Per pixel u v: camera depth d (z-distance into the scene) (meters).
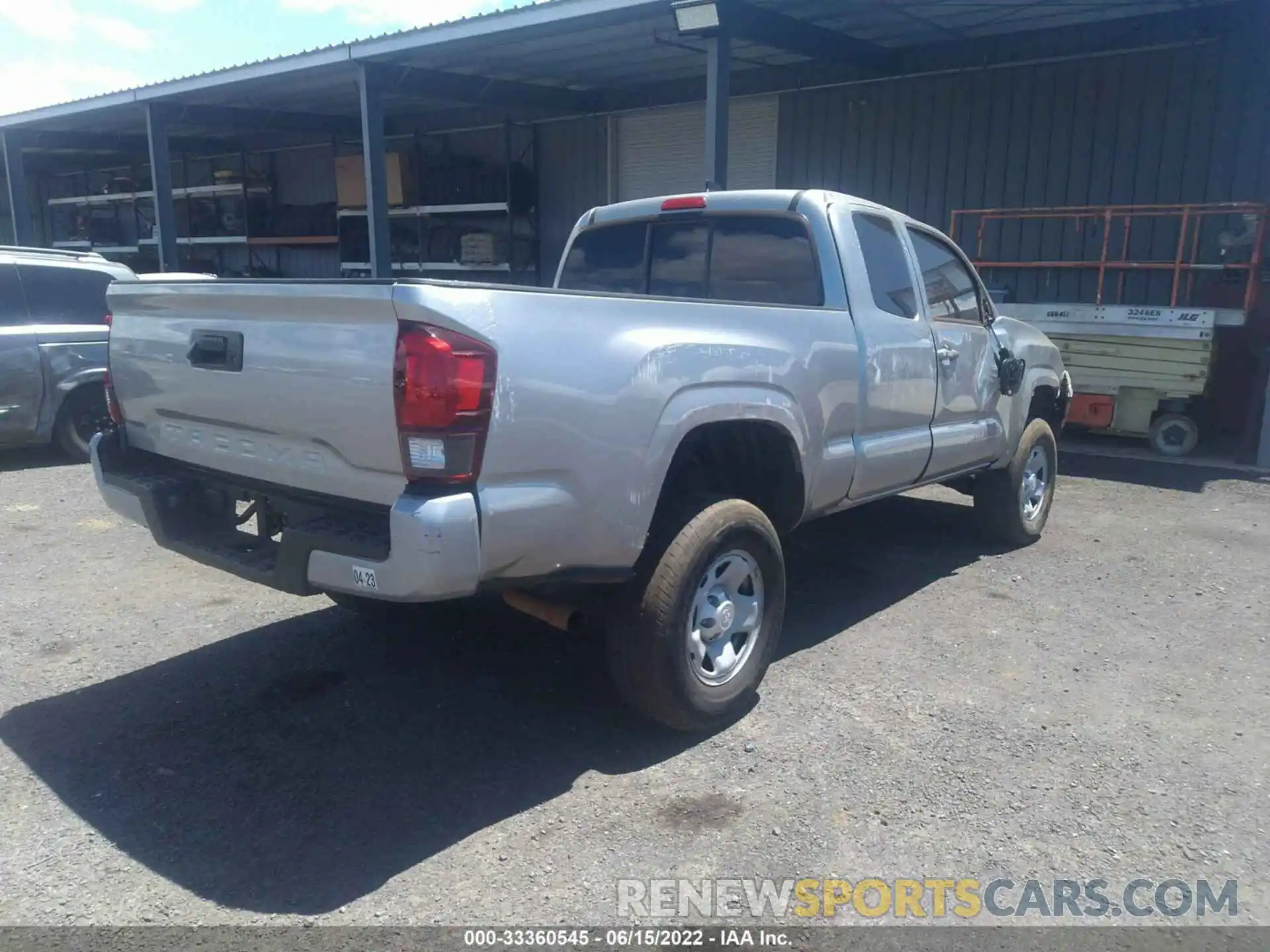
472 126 17.27
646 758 3.80
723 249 5.09
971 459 5.86
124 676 4.50
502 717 4.12
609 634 3.74
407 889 3.01
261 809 3.43
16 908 2.91
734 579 4.02
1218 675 4.60
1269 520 7.46
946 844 3.25
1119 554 6.54
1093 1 9.81
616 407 3.44
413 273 18.17
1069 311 10.00
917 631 5.12
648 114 15.25
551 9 10.53
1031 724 4.09
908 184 12.60
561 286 5.75
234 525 4.03
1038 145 11.54
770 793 3.55
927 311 5.38
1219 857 3.20
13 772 3.66
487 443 3.11
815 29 10.88
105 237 24.66
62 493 7.90
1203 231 10.57
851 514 7.52
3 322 8.46
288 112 17.45
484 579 3.22
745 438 4.16
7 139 18.84
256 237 20.17
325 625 5.12
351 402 3.22
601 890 3.01
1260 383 9.48
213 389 3.73
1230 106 10.25
